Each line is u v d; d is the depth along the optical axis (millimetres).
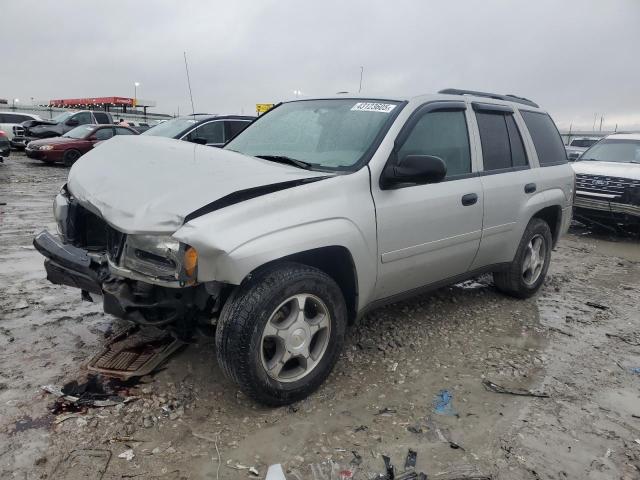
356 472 2484
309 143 3719
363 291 3320
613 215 8750
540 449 2721
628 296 5453
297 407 3006
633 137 10117
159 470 2436
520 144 4746
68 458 2469
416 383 3340
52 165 16938
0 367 3254
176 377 3232
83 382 3121
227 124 9633
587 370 3641
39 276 5051
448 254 3887
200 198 2689
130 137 3953
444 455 2641
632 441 2828
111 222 2754
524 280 4930
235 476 2426
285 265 2916
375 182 3314
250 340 2736
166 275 2619
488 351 3857
